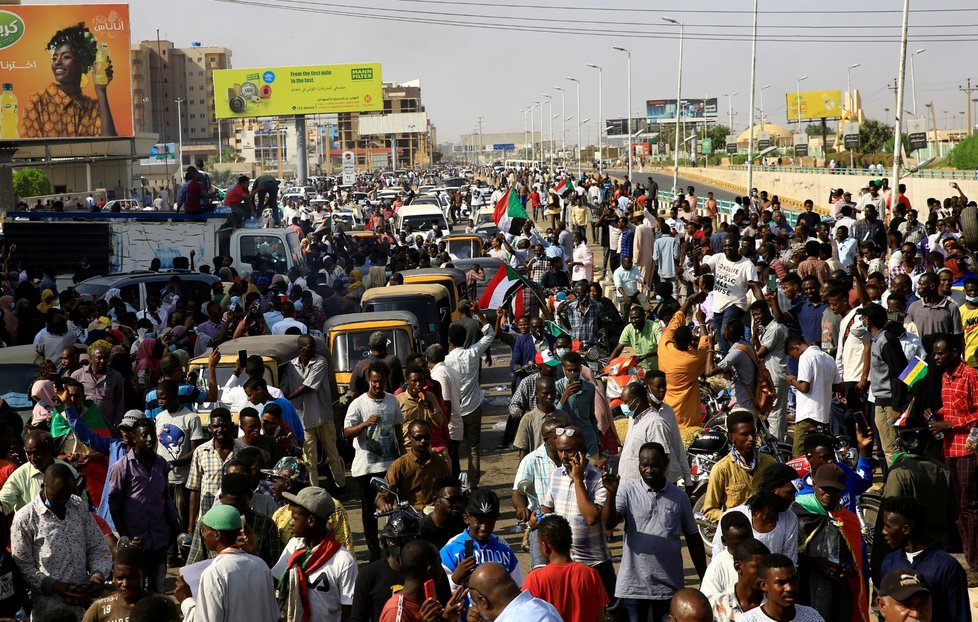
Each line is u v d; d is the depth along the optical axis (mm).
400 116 154625
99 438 10008
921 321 12633
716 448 10727
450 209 50375
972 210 16078
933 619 6375
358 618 6469
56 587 7324
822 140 121250
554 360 11547
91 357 12258
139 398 13281
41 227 25031
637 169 133750
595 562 7512
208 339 15539
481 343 12227
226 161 186625
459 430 11688
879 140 117625
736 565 5934
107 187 86812
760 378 11141
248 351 12359
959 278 14805
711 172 108625
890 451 11234
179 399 10414
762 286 15594
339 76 95188
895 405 10414
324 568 6844
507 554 6812
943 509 8570
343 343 14336
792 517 6852
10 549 7477
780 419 12367
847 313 12750
